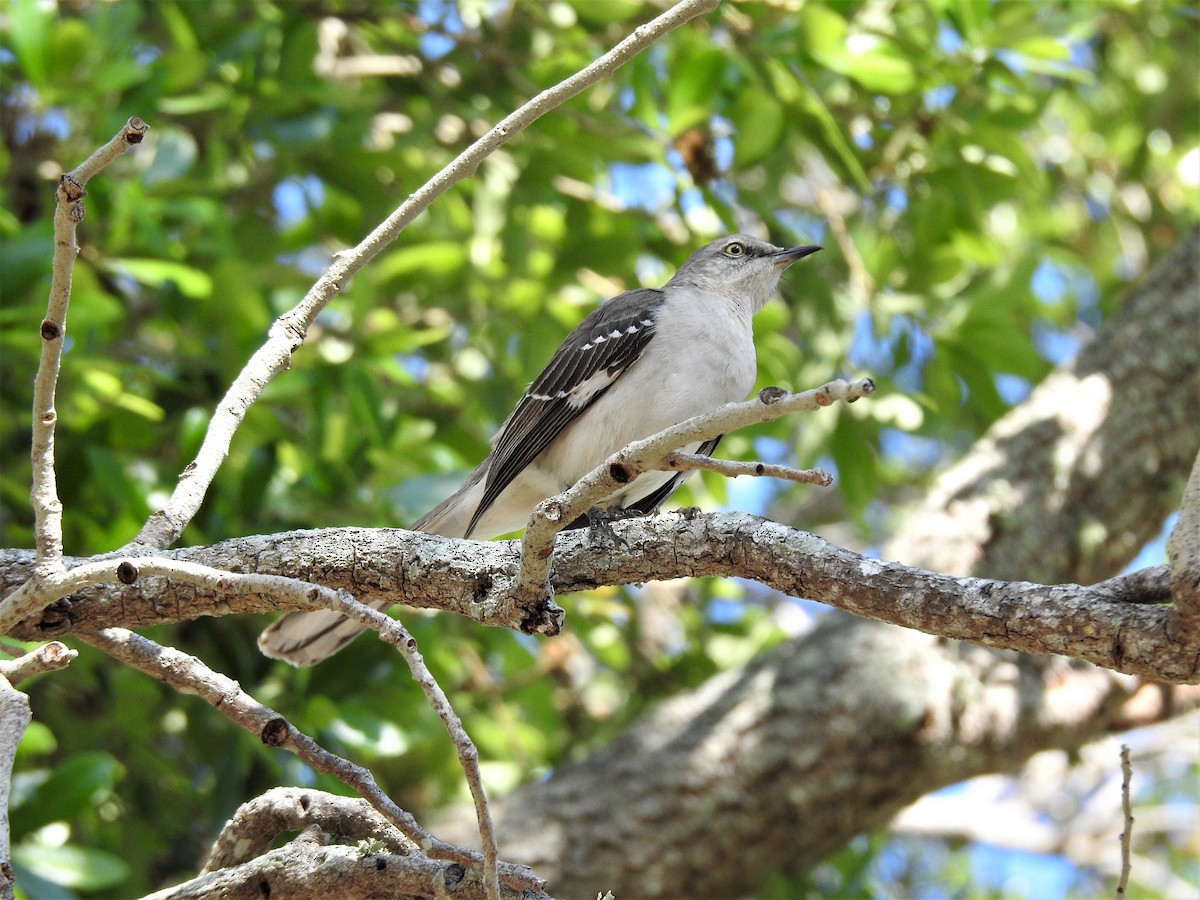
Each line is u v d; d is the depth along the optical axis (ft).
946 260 39.34
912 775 34.22
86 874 27.37
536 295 38.93
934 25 37.01
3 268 31.12
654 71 37.93
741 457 38.75
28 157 36.70
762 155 34.40
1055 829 47.42
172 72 34.19
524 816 34.40
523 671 42.01
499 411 39.52
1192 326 37.17
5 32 34.88
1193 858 50.80
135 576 14.35
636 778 34.58
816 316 37.19
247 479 33.30
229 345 35.63
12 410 35.22
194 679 16.30
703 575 17.76
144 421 34.65
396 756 37.96
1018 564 34.96
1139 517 36.22
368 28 38.63
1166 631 14.37
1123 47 47.67
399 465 36.01
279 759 33.71
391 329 35.81
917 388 43.68
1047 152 50.98
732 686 36.06
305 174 38.24
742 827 33.96
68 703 36.47
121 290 38.27
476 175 39.09
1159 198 50.90
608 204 41.04
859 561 16.49
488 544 18.90
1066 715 35.04
